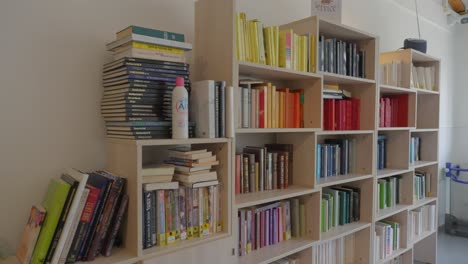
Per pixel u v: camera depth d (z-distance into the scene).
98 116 1.54
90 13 1.49
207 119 1.47
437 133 3.37
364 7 3.09
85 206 1.21
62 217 1.16
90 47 1.50
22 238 1.30
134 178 1.29
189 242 1.43
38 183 1.39
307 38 1.97
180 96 1.37
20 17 1.32
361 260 2.51
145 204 1.32
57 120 1.42
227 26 1.57
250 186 1.86
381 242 2.67
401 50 2.94
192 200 1.47
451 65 4.73
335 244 2.38
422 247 3.54
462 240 4.21
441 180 4.59
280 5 2.34
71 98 1.46
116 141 1.41
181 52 1.48
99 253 1.28
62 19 1.42
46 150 1.40
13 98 1.32
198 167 1.45
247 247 1.79
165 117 1.41
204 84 1.47
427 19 4.05
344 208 2.38
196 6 1.74
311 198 2.04
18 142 1.33
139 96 1.33
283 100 1.96
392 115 3.03
